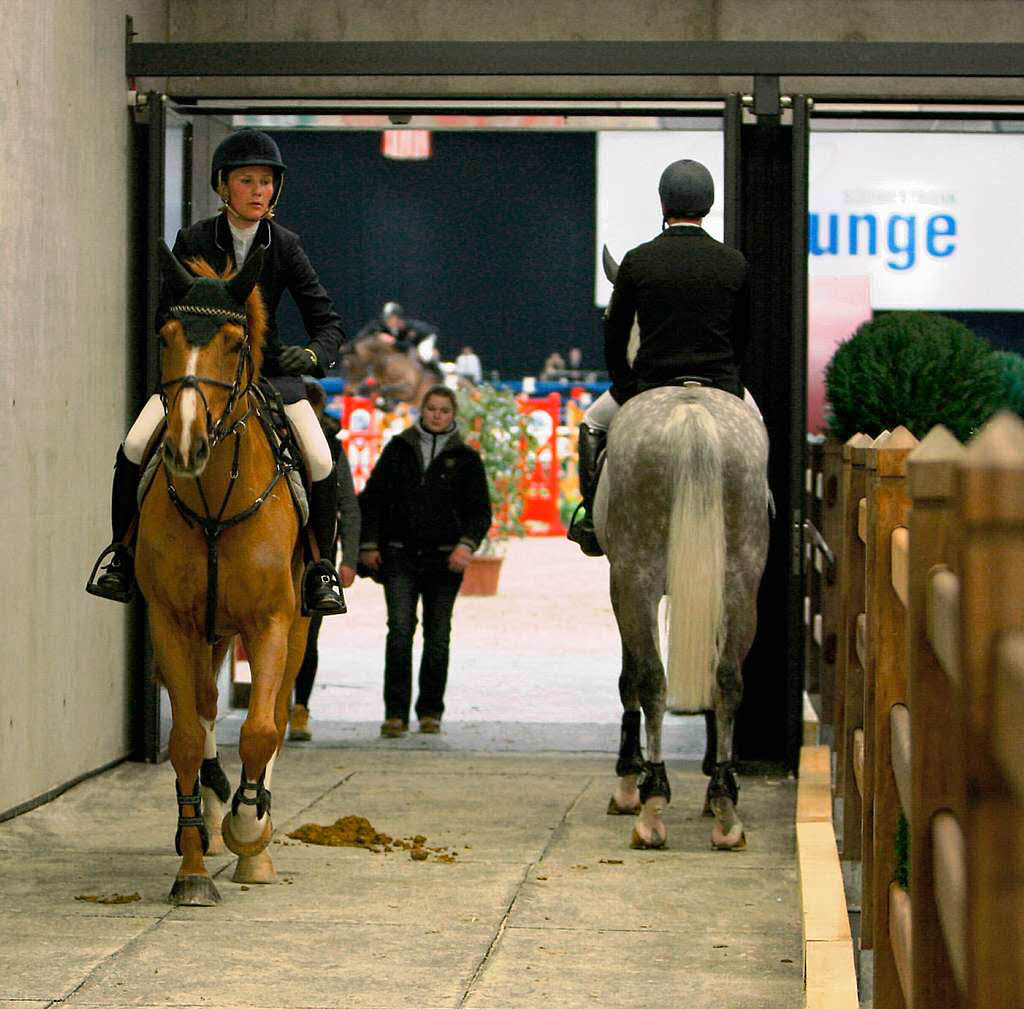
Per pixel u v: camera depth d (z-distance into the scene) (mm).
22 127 10945
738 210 13266
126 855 9953
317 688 18406
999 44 12969
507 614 25703
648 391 10008
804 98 13094
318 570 9391
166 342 7797
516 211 47438
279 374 9234
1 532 10586
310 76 13414
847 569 9742
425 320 47781
